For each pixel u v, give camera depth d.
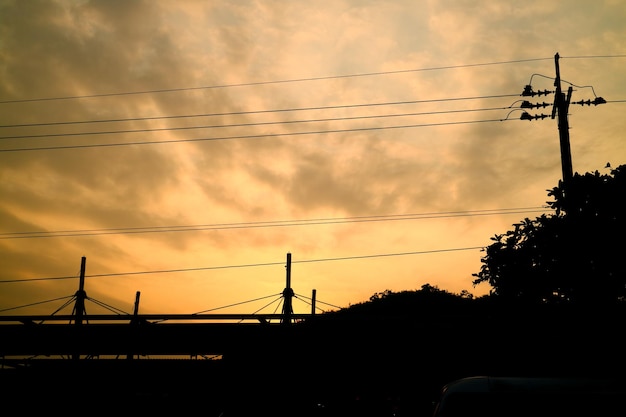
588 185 27.44
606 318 27.25
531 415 14.35
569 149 28.53
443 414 14.65
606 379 14.81
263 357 34.47
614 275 27.08
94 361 36.41
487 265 30.94
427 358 32.72
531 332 30.41
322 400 34.81
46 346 34.09
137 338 33.66
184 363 36.69
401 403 33.44
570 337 29.59
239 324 33.75
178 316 33.56
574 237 27.52
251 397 34.06
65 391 36.66
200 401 36.75
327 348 33.59
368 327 32.84
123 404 37.62
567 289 28.66
